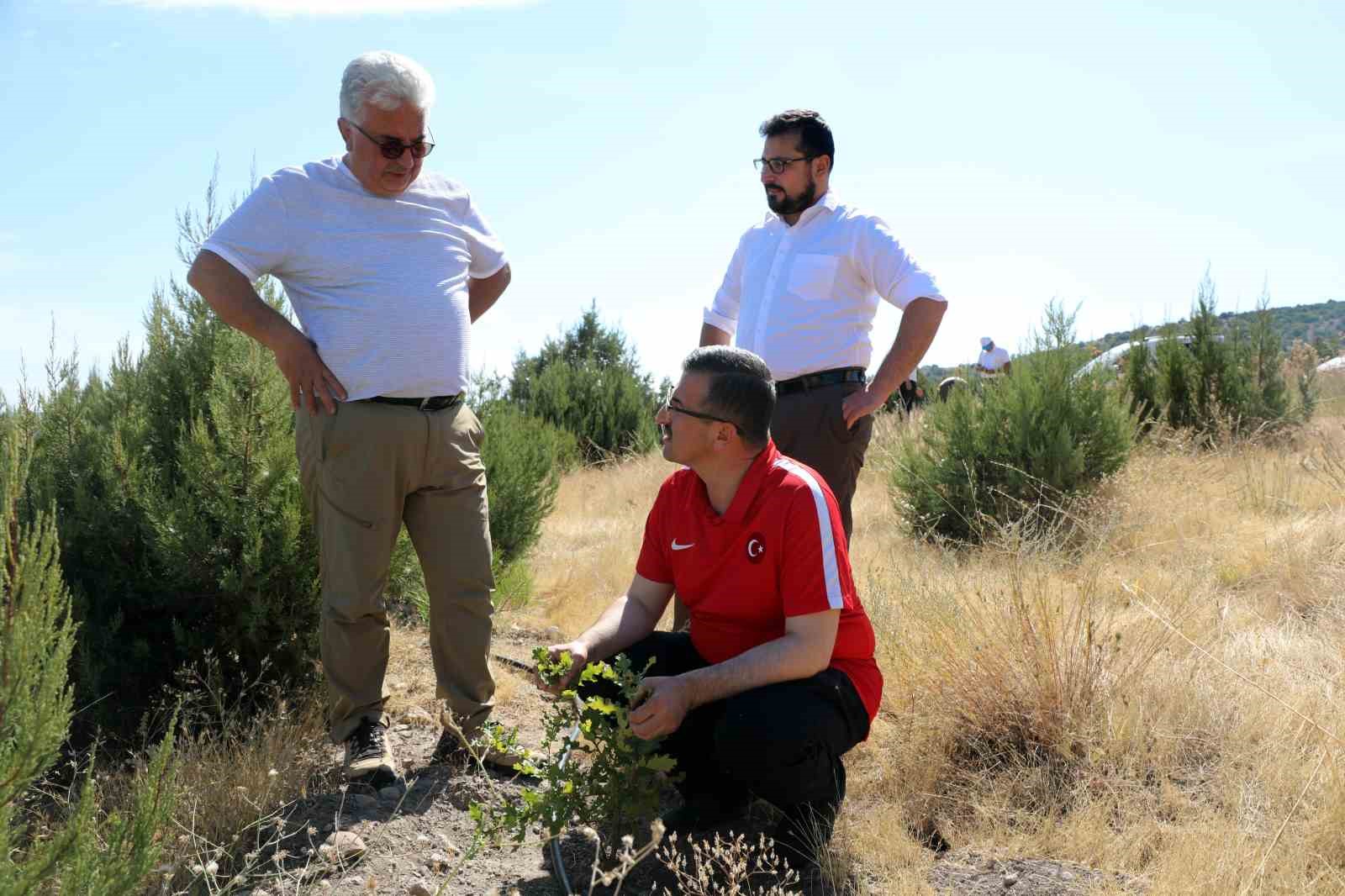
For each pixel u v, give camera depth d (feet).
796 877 8.68
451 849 9.82
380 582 11.12
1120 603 15.83
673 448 9.52
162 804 7.16
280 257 10.62
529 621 19.01
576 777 9.25
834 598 9.14
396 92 10.26
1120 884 8.98
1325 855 9.06
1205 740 11.28
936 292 12.49
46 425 13.58
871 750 11.75
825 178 13.16
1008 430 24.47
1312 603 16.46
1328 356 49.55
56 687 6.32
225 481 13.00
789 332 12.96
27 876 6.27
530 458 22.31
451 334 11.09
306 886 9.09
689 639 10.61
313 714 12.42
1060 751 11.09
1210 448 32.09
